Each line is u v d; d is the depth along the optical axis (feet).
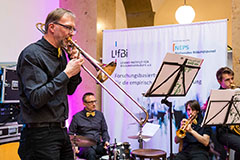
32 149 5.82
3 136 10.62
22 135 6.06
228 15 24.43
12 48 14.99
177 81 9.89
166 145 13.74
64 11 6.41
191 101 12.22
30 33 16.01
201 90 13.24
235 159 11.53
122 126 14.58
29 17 15.94
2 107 10.98
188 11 20.10
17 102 11.42
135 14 23.22
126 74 14.66
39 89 5.59
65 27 6.26
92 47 15.98
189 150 12.07
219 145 12.76
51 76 6.16
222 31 13.07
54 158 5.89
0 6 14.46
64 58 6.86
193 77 10.07
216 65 13.08
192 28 13.60
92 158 13.00
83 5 16.37
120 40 14.87
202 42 13.37
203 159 11.32
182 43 13.74
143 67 14.38
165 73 9.35
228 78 11.61
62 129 6.28
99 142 14.07
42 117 5.87
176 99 13.67
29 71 5.76
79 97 15.90
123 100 14.62
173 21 25.99
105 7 16.72
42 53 6.08
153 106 14.06
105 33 15.19
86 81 15.74
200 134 11.94
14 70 11.33
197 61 9.49
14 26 15.14
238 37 12.77
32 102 5.55
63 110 6.28
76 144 11.85
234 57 12.82
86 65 15.72
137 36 14.57
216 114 9.41
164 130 13.80
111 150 11.50
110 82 14.90
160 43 14.14
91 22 16.11
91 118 14.33
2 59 14.49
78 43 16.38
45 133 5.89
